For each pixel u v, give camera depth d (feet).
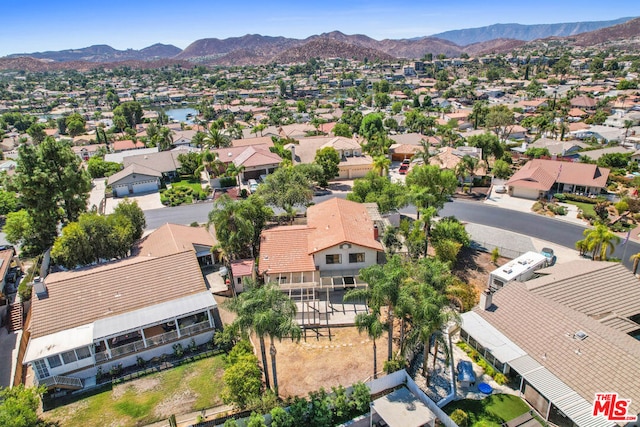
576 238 192.24
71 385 110.11
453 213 227.61
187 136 478.59
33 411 95.25
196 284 133.90
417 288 101.19
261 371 110.32
